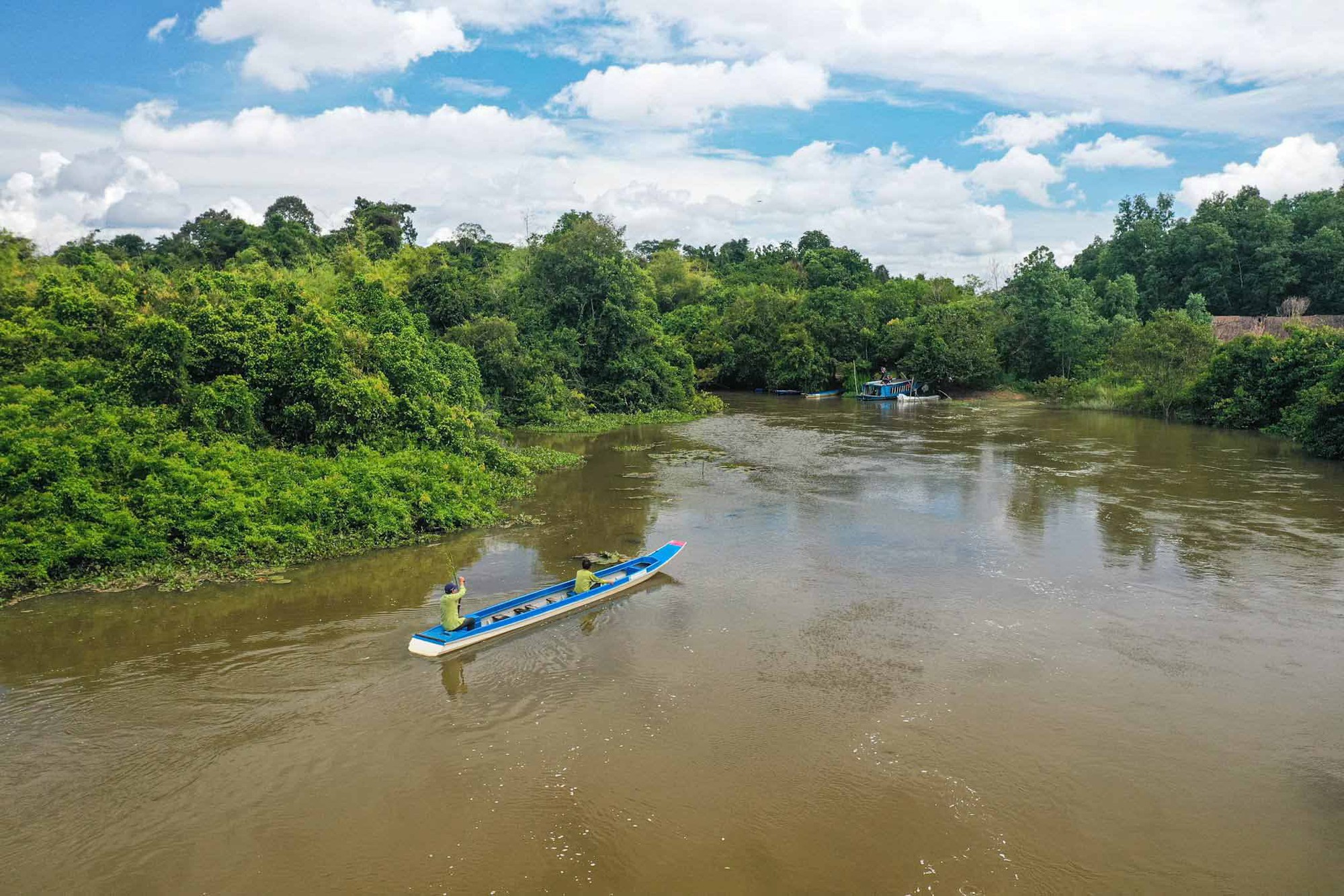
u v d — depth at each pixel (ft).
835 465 118.21
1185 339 173.68
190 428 75.61
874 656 51.88
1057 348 237.66
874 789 37.83
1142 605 60.23
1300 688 47.34
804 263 363.35
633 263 201.16
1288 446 133.08
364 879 32.24
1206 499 93.76
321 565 69.21
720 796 37.42
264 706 45.21
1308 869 32.65
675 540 78.07
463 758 40.42
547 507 91.56
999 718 44.04
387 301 115.96
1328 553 72.08
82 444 66.28
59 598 59.52
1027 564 70.23
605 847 34.01
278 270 147.54
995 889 31.55
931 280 299.17
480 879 32.14
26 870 32.71
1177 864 32.94
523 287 183.93
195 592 61.67
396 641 53.62
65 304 79.71
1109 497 95.30
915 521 84.79
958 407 211.61
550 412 157.69
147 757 40.32
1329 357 141.28
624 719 44.14
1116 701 45.83
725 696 46.70
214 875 32.48
